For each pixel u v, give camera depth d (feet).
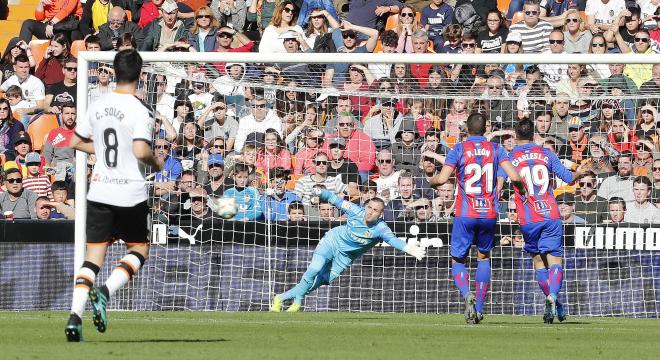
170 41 172.45
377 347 69.05
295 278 125.49
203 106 136.77
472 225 99.09
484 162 98.78
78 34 184.55
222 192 129.90
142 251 69.31
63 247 123.44
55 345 65.87
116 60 68.39
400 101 138.41
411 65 143.84
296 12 175.32
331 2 175.63
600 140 136.05
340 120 136.46
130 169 67.92
